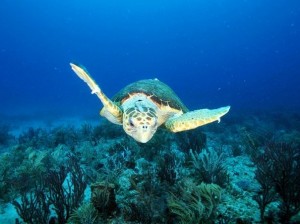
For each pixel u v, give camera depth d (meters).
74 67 1.09
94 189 1.35
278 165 1.45
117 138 3.08
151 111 1.24
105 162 2.15
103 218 1.31
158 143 2.28
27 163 2.05
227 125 4.64
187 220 1.17
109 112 1.38
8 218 1.49
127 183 1.68
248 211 1.29
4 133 4.05
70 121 6.32
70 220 1.34
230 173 1.83
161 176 1.67
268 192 1.32
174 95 1.73
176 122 1.26
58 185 1.42
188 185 1.37
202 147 2.48
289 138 3.03
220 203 1.36
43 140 3.29
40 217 1.34
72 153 2.63
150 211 1.25
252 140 2.71
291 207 1.27
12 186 1.77
